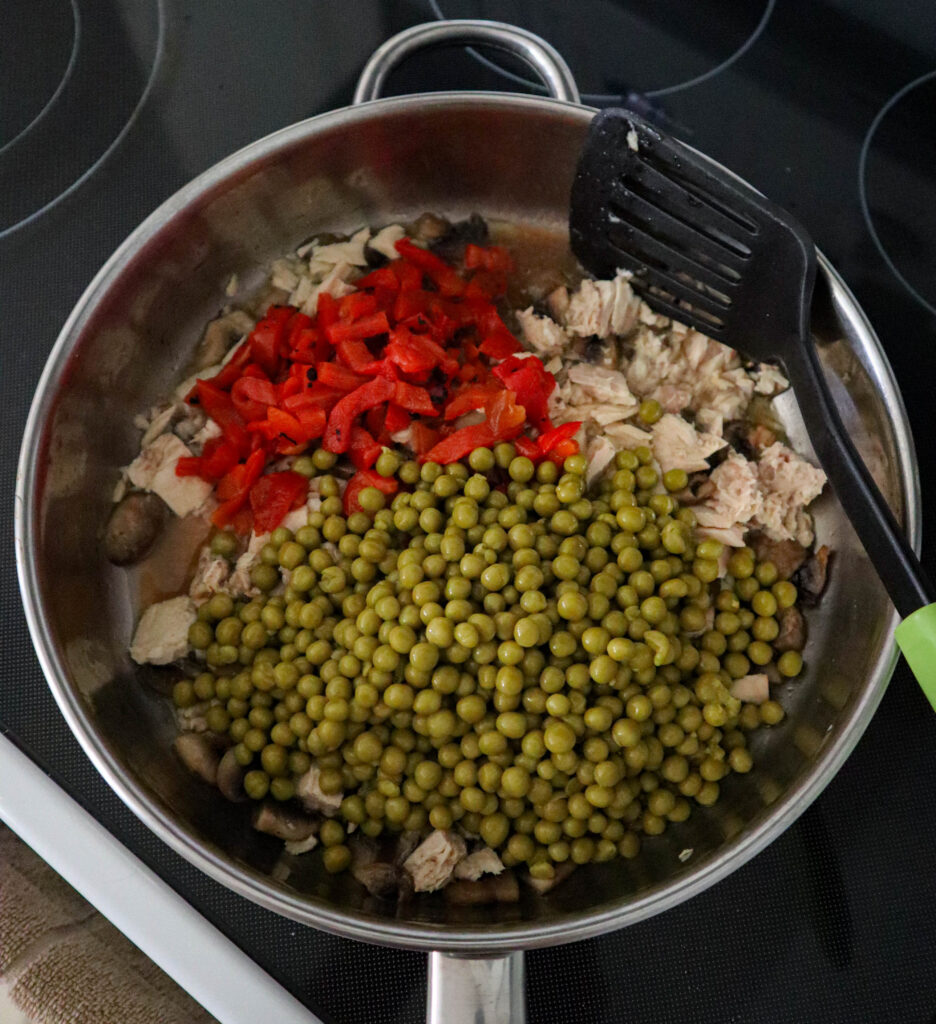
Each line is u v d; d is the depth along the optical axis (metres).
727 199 0.40
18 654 0.41
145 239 0.41
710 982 0.38
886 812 0.40
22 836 0.38
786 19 0.50
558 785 0.40
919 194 0.47
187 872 0.38
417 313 0.45
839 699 0.40
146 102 0.49
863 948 0.38
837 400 0.42
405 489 0.44
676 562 0.43
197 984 0.36
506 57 0.50
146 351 0.44
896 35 0.50
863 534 0.36
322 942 0.38
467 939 0.33
